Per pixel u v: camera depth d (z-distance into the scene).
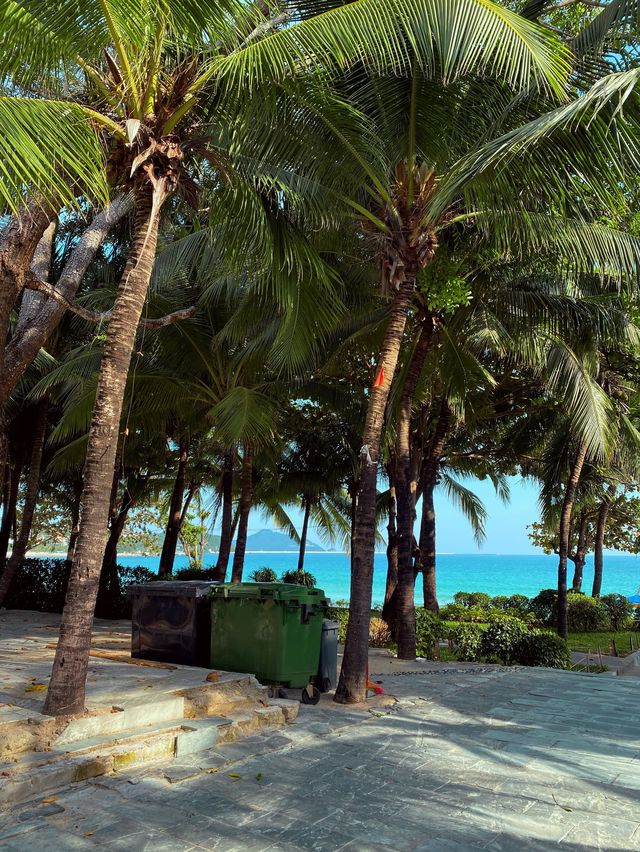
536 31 5.60
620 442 16.28
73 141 4.70
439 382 14.85
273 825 3.99
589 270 9.50
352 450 20.30
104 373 5.41
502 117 7.49
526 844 3.81
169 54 5.88
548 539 32.09
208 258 11.50
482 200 7.50
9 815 3.98
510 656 12.30
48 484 22.12
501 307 12.04
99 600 15.42
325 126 7.35
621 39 7.57
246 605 7.55
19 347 8.19
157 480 25.03
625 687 8.83
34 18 4.73
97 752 4.78
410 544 12.12
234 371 14.19
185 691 6.01
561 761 5.36
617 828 4.04
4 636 9.91
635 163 6.17
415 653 12.17
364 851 3.67
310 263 7.91
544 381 12.95
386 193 7.84
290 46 5.41
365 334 13.05
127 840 3.71
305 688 7.36
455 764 5.25
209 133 6.55
